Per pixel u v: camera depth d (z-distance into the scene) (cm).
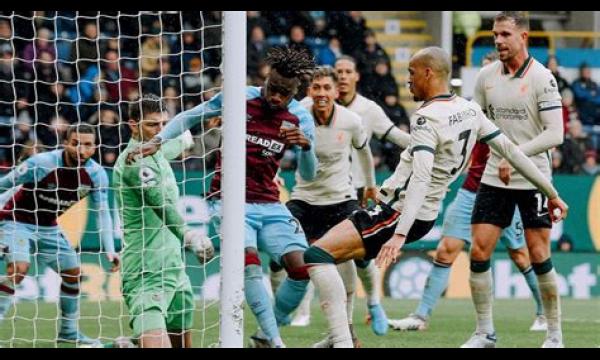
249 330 2152
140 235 1520
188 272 2908
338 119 2017
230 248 1434
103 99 3291
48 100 3222
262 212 1698
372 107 2156
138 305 1505
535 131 1845
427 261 3177
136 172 1502
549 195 1598
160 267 1516
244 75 1430
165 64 3406
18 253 1995
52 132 3189
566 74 3884
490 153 1852
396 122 3634
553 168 3500
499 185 1841
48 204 1986
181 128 1584
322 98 1991
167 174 1538
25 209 1988
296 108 1733
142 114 1512
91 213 2786
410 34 4281
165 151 1570
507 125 1859
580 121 3716
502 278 3197
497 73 1866
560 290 3262
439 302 2952
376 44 3738
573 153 3512
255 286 1636
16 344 1939
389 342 2005
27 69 3266
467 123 1508
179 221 1531
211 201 1700
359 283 3069
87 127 1933
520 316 2586
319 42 3744
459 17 4056
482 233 1848
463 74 3772
